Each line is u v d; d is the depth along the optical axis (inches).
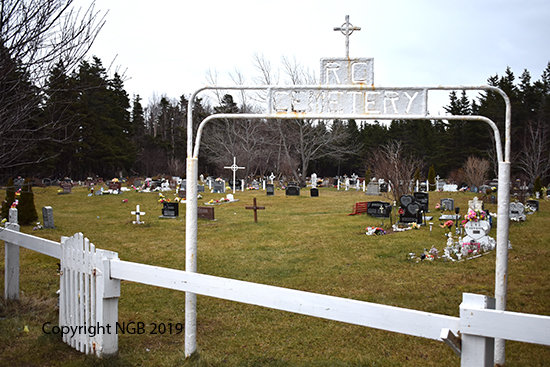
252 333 209.6
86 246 164.1
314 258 391.9
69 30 189.2
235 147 1830.7
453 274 320.2
